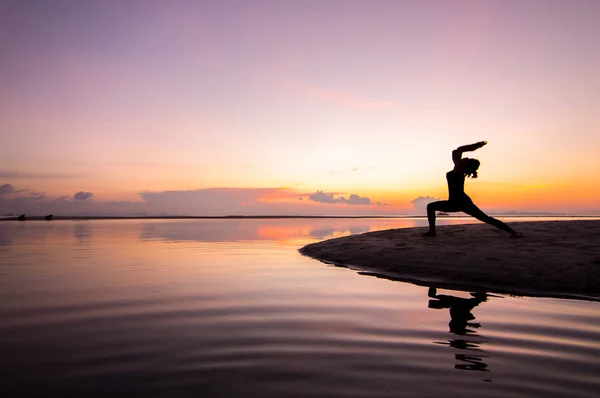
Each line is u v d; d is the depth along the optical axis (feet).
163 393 8.52
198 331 12.98
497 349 11.27
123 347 11.44
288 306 16.38
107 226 101.14
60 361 10.39
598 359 10.52
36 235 62.13
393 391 8.61
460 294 18.79
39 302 17.10
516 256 24.14
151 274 24.67
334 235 63.52
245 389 8.71
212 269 26.89
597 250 23.89
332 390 8.66
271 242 50.47
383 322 14.01
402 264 26.13
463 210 31.94
